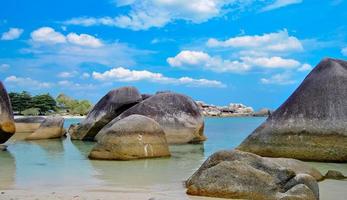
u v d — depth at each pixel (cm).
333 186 972
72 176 1149
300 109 1494
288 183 823
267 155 1473
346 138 1374
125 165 1365
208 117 8300
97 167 1318
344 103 1448
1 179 1098
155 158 1542
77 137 2533
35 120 3341
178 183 1039
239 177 844
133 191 934
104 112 2473
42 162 1442
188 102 2373
